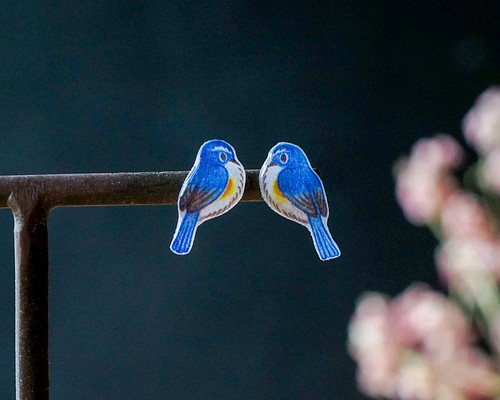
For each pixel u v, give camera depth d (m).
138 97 2.88
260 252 2.96
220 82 2.91
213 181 0.99
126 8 2.87
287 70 2.91
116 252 2.92
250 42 2.91
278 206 1.00
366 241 2.94
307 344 2.95
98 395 2.91
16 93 2.84
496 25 2.87
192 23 2.89
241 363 2.95
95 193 0.99
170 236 2.94
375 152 2.93
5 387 2.80
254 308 2.96
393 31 2.91
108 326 2.92
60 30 2.85
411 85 2.91
